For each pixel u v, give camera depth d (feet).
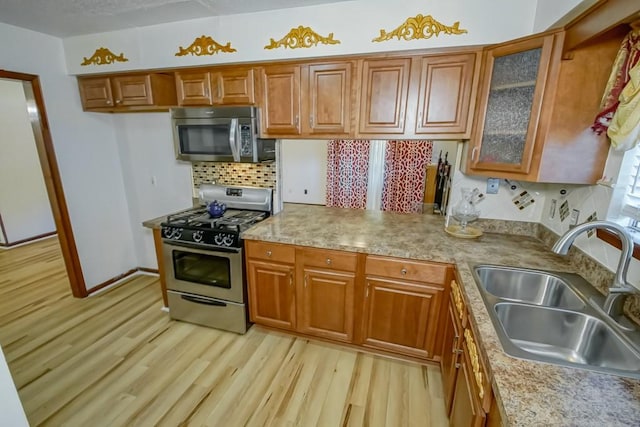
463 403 4.19
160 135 10.00
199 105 7.95
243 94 7.51
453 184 7.54
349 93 6.81
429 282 6.16
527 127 5.36
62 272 11.90
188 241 7.57
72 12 6.82
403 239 6.84
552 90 5.00
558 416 2.43
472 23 5.78
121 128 10.36
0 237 14.52
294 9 6.59
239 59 7.20
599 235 4.76
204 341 7.72
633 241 3.93
